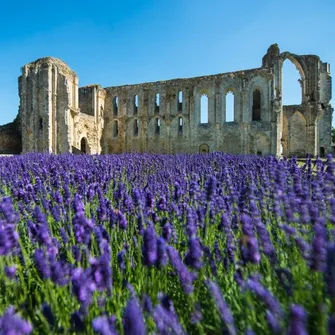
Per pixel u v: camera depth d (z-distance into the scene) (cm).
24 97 3922
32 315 210
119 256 260
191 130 4291
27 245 319
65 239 296
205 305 229
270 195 420
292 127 4594
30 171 967
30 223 292
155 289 223
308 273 212
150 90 4541
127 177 838
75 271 176
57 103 3875
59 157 1572
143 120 4562
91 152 4381
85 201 516
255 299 202
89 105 4556
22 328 119
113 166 1018
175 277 257
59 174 761
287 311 181
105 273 188
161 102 4475
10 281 222
